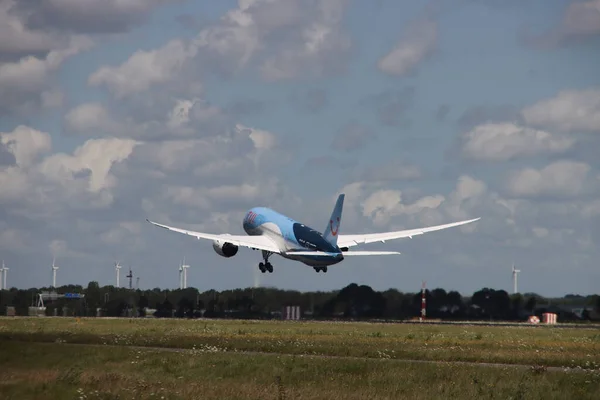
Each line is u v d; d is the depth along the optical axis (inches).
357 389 5816.9
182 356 7613.2
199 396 5388.8
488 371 6692.9
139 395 5388.8
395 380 6186.0
